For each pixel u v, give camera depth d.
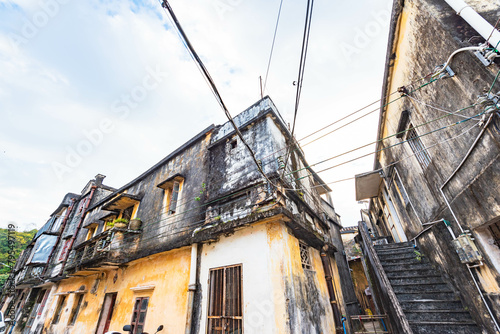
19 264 20.83
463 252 4.49
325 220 10.31
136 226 10.00
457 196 4.56
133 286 8.23
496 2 3.39
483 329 4.52
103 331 8.70
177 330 5.98
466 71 3.59
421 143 5.94
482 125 3.44
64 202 20.27
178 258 7.35
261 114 7.77
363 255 10.88
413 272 6.86
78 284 11.94
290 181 7.04
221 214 6.75
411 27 4.90
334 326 6.66
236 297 5.39
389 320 6.75
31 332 13.27
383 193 11.64
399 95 6.32
